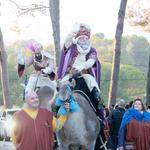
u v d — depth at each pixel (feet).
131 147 36.09
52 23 80.89
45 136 28.32
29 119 28.25
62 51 31.32
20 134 28.14
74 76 30.37
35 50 30.32
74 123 28.32
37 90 30.04
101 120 30.81
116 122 50.65
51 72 30.45
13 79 168.35
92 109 29.96
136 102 36.60
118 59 84.28
